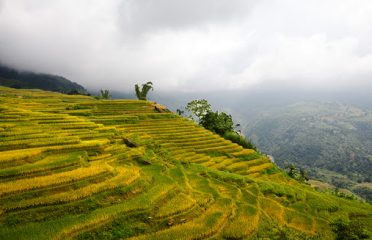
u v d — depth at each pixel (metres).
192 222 20.95
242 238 20.48
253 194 31.83
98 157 31.08
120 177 25.19
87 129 41.25
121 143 39.38
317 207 31.80
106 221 18.53
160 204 22.70
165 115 71.56
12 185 20.44
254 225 22.30
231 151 55.56
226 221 22.55
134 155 34.56
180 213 21.83
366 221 31.12
